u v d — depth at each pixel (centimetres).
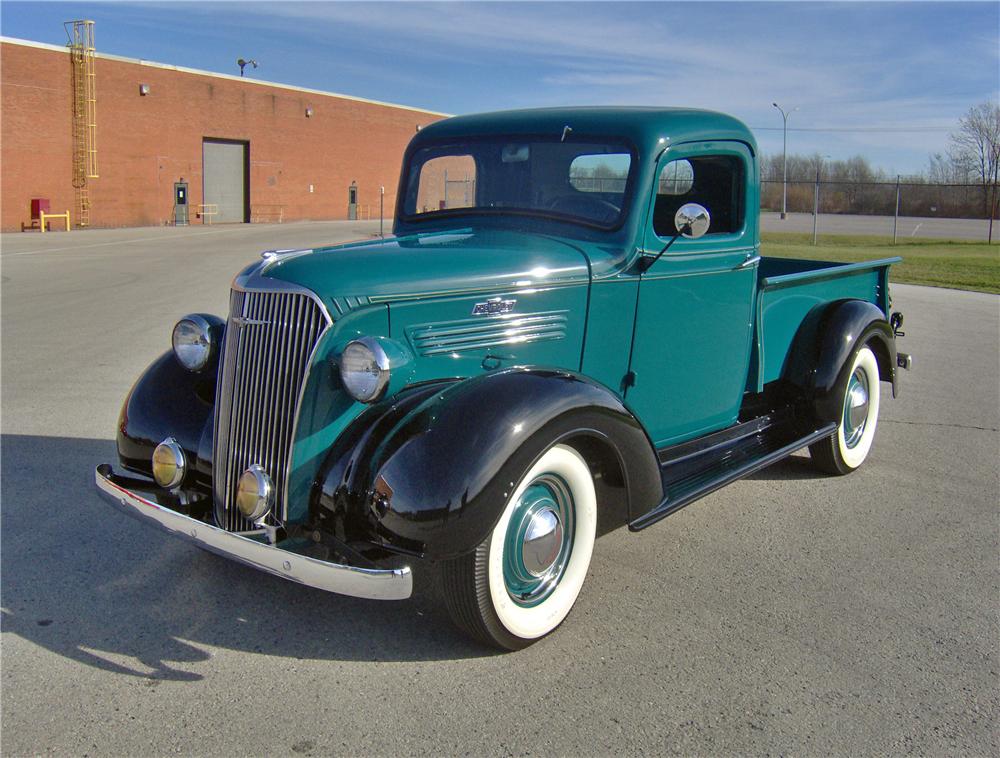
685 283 435
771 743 286
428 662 333
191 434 375
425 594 391
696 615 373
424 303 348
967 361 973
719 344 465
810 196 5841
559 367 375
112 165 3625
